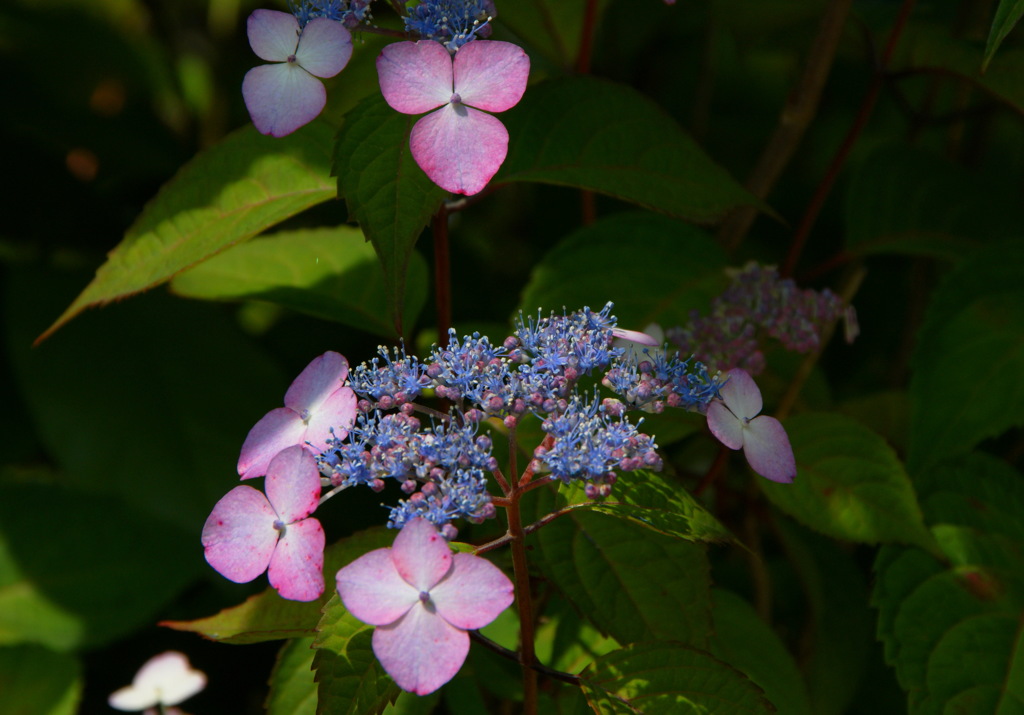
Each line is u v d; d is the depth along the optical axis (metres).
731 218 0.82
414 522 0.65
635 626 0.70
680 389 0.68
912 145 0.83
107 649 0.87
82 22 1.23
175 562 0.83
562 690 0.73
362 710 0.67
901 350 0.88
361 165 0.70
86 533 0.83
